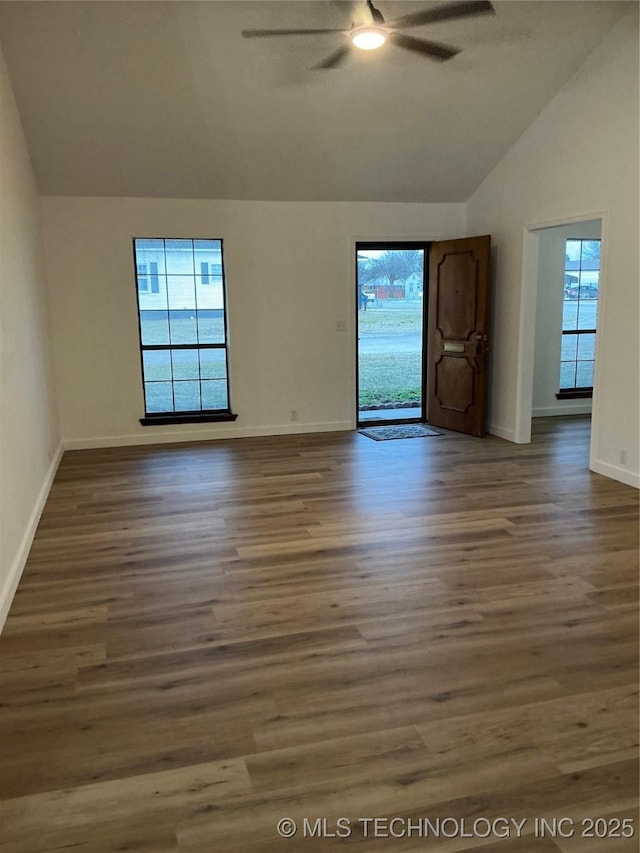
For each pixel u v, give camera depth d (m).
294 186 6.42
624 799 1.91
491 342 6.85
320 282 6.87
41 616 3.05
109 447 6.52
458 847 1.76
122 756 2.11
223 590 3.29
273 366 6.89
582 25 4.72
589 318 8.12
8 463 3.42
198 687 2.48
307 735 2.20
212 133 5.51
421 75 5.06
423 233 7.10
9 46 4.30
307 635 2.85
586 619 2.96
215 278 6.68
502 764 2.05
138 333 6.46
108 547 3.87
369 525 4.19
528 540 3.90
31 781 2.01
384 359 9.45
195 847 1.76
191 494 4.91
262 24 4.34
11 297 3.93
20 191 4.71
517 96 5.48
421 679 2.52
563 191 5.54
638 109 4.66
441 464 5.71
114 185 6.03
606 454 5.23
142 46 4.46
